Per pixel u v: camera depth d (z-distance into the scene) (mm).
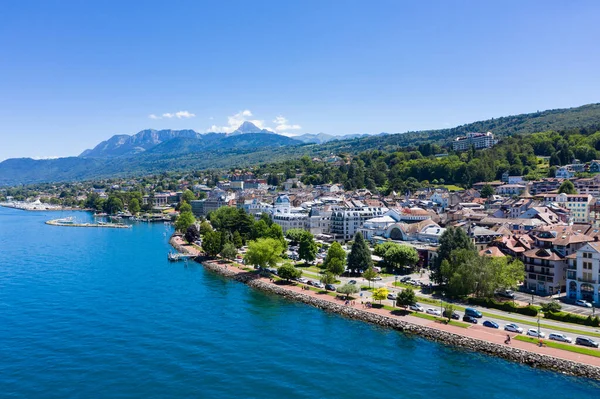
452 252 174000
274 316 159250
